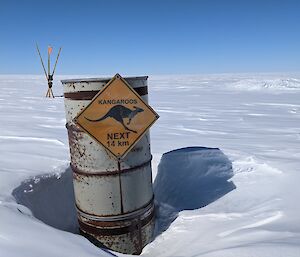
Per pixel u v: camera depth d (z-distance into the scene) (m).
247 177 4.05
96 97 2.90
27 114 10.70
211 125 8.39
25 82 38.03
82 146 3.04
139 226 3.26
